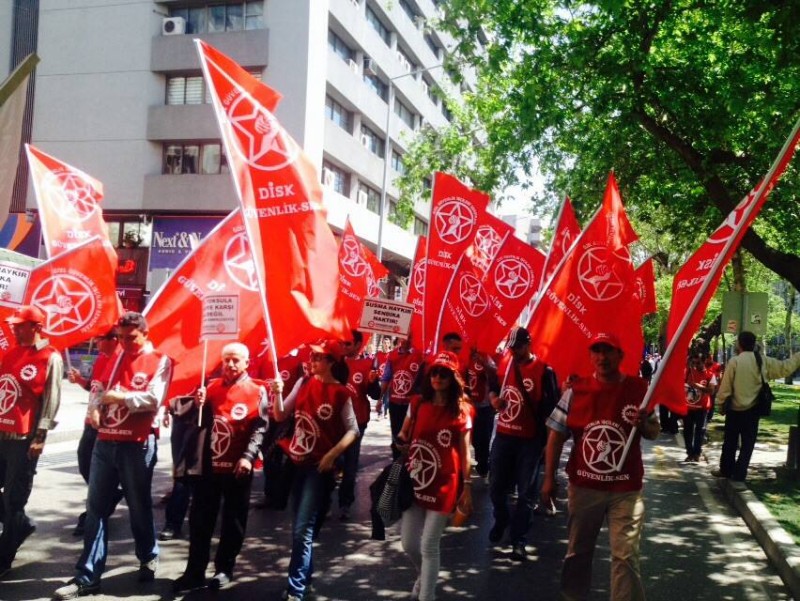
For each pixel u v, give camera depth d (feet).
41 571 18.97
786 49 23.72
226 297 18.44
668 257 91.71
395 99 118.62
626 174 48.21
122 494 20.83
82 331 21.25
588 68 39.37
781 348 188.03
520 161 48.01
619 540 14.93
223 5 87.71
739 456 32.53
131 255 90.07
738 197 43.06
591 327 20.18
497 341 30.55
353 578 19.49
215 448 18.10
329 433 17.66
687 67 37.83
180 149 89.51
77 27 91.66
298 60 83.56
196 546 17.99
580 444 15.57
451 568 20.59
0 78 95.86
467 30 41.70
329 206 91.40
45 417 18.48
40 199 21.97
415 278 35.78
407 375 33.12
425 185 127.65
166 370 18.15
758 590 19.43
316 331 19.11
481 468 34.76
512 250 30.81
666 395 15.53
